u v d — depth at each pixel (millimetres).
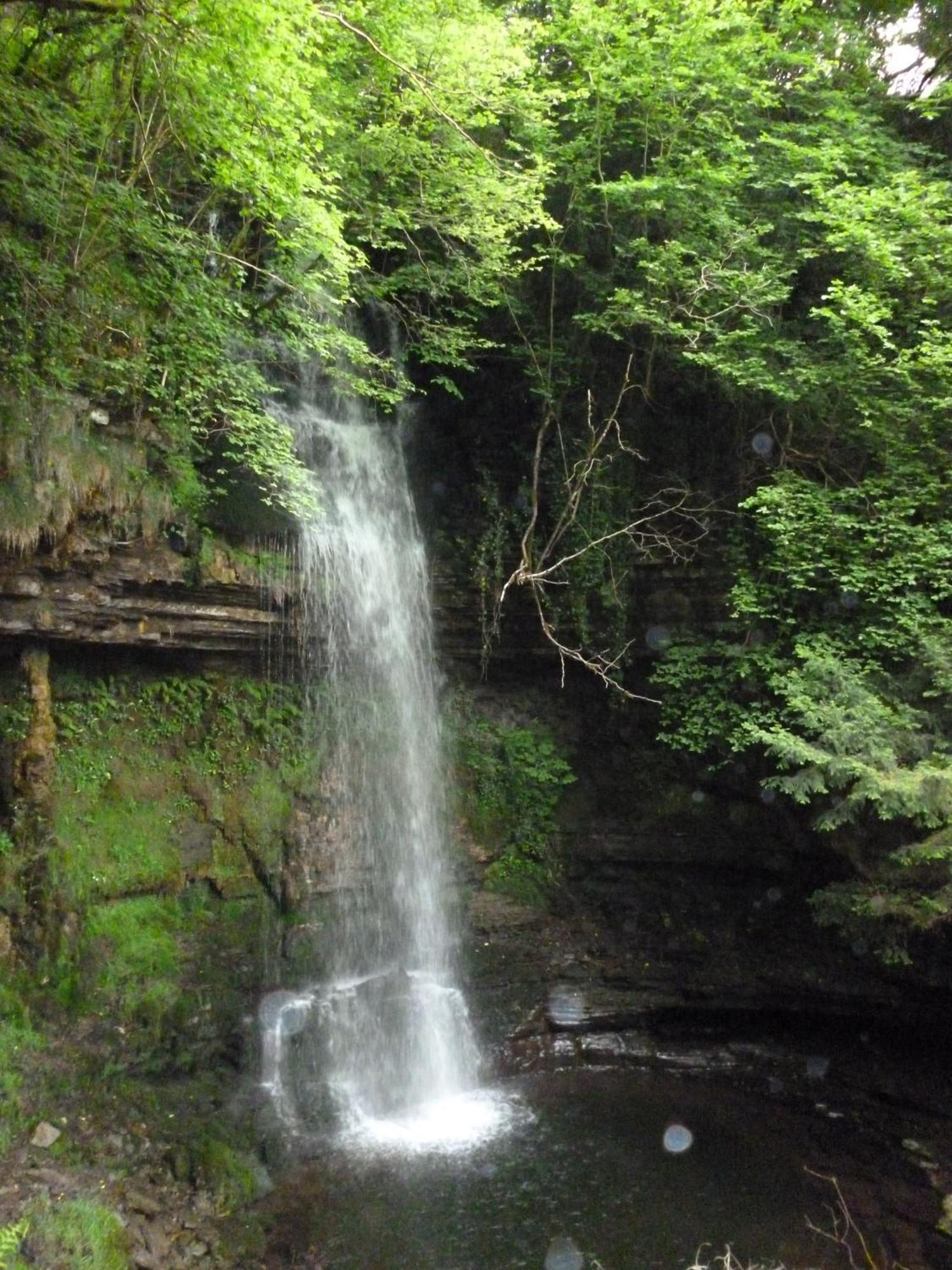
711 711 13625
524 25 13039
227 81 9906
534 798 15484
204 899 11711
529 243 15875
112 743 11625
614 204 15148
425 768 14984
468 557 16125
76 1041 9594
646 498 15664
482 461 16766
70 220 10594
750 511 14391
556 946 14555
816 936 13562
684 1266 8570
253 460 11805
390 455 16547
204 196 13773
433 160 13641
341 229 12961
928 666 11594
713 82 14266
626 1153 10727
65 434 10344
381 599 14969
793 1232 9180
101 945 10305
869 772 10688
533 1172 10242
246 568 12422
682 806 14828
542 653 15867
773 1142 11086
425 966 13711
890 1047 13062
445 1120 11625
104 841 10906
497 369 16656
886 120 16094
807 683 12047
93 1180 8461
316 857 12898
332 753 13703
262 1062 11180
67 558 10367
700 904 14672
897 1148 10906
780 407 14305
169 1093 10039
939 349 11945
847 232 12719
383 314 16344
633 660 15328
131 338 11375
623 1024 13992
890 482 12781
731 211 14570
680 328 13773
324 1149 10695
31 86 10898
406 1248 8734
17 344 10117
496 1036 13438
